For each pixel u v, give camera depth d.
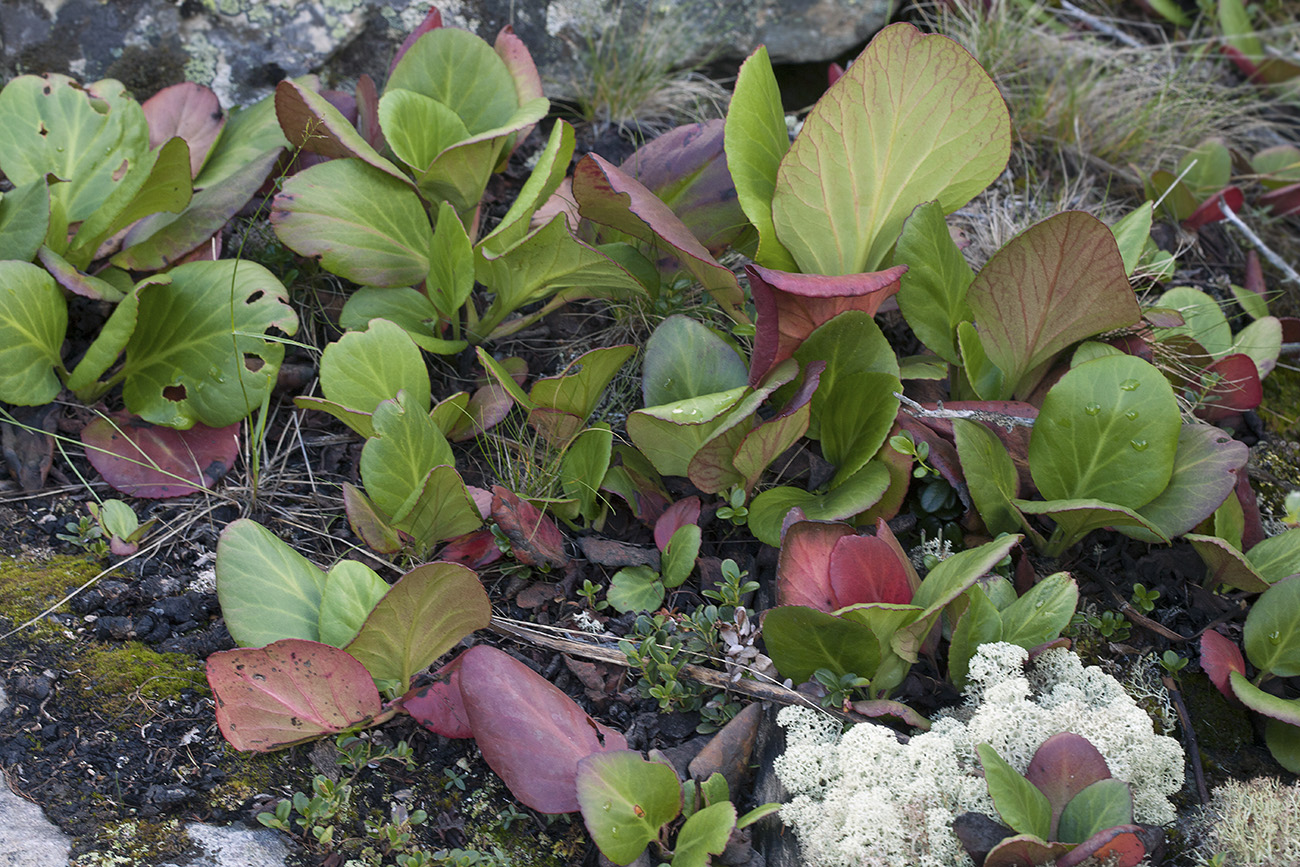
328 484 2.03
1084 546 2.02
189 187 2.04
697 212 2.08
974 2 2.37
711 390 2.00
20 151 2.07
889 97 1.98
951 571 1.90
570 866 1.88
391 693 1.92
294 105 2.03
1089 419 1.96
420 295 2.07
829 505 1.97
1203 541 1.95
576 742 1.88
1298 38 2.45
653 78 2.29
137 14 2.20
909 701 1.94
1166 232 2.25
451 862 1.86
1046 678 1.92
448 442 2.02
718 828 1.84
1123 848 1.81
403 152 2.05
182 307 2.02
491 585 1.99
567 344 2.12
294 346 2.10
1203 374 2.06
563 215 1.99
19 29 2.18
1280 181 2.29
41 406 2.03
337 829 1.87
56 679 1.91
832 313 1.98
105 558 1.97
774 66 2.36
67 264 2.00
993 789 1.81
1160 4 2.47
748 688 1.93
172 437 2.03
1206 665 1.92
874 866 1.84
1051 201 2.27
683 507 1.99
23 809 1.85
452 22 2.26
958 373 2.06
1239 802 1.88
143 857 1.84
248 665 1.86
